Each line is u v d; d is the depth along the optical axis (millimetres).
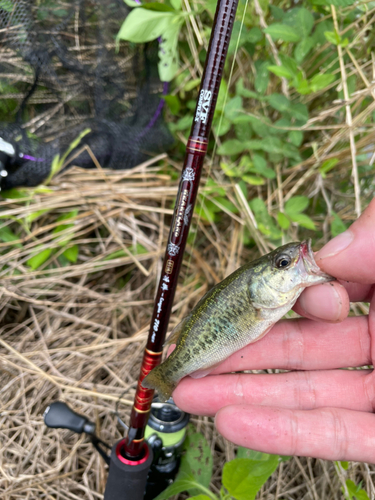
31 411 241
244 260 314
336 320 171
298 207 288
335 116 299
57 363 257
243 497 170
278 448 166
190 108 314
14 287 272
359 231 164
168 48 268
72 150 299
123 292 298
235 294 174
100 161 307
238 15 263
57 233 285
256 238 292
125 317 294
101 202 300
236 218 298
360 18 260
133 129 297
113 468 174
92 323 277
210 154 323
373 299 192
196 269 310
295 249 172
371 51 289
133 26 250
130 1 255
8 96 261
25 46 248
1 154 258
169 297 161
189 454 209
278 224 302
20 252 281
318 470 228
